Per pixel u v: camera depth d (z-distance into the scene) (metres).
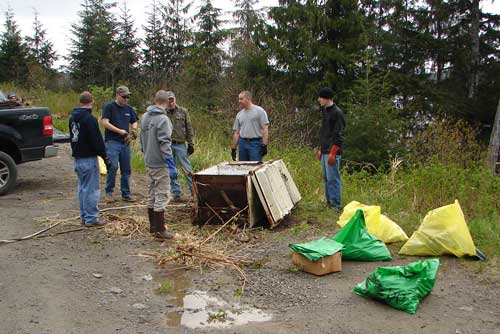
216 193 6.65
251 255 5.71
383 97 15.45
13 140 8.31
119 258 5.59
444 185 8.30
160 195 6.14
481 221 6.73
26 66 32.09
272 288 4.81
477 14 22.19
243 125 8.02
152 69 29.62
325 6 19.20
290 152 12.11
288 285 4.88
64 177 10.17
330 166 7.34
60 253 5.71
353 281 4.97
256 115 7.95
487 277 5.05
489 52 23.02
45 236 6.29
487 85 21.92
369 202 8.16
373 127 13.91
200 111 17.59
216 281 4.99
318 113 18.61
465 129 13.53
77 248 5.89
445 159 12.06
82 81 32.31
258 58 20.03
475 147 13.32
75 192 8.78
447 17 22.38
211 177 6.58
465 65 21.72
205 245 5.99
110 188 8.21
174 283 4.94
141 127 6.24
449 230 5.57
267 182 6.66
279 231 6.58
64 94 23.22
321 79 19.44
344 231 5.62
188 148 8.07
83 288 4.77
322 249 5.20
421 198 8.09
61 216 7.16
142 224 6.77
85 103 6.45
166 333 3.95
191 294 4.68
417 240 5.68
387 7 22.05
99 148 6.48
